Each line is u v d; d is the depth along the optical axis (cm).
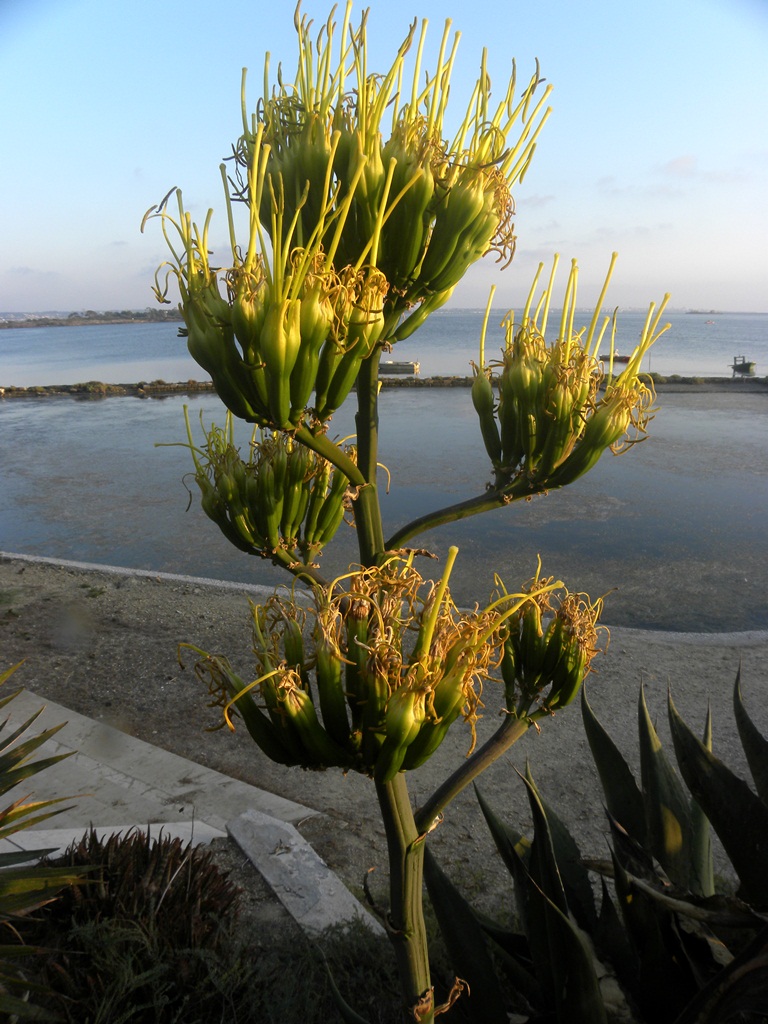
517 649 225
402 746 176
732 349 12256
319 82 200
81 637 884
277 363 170
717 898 209
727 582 1217
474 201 196
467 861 496
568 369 209
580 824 548
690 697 753
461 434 2805
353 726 193
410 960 213
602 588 1191
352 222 198
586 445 209
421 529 226
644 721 303
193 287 180
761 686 777
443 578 172
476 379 226
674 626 1037
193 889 347
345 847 503
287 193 201
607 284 208
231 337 180
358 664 184
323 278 173
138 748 630
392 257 200
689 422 3131
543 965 262
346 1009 263
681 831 292
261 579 1284
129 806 543
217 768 616
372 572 192
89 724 671
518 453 221
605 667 822
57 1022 278
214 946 334
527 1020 242
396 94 196
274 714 185
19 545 1512
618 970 262
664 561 1329
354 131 191
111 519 1694
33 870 288
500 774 613
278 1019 315
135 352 11119
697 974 236
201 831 502
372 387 219
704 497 1833
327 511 238
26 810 310
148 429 3056
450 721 182
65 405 3975
